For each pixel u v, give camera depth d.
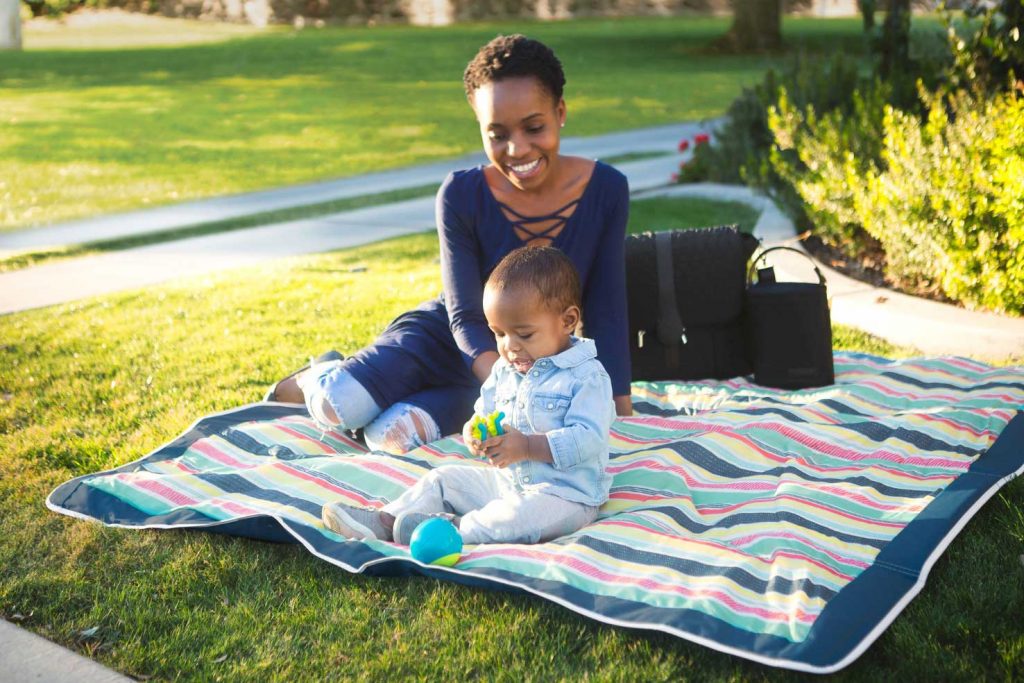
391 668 2.86
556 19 40.41
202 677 2.84
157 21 41.44
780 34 27.59
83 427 4.84
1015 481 3.85
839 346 5.84
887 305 6.01
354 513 3.49
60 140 15.59
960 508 3.52
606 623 2.92
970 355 5.55
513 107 3.97
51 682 2.81
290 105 19.33
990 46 7.08
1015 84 6.55
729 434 4.26
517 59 3.97
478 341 4.23
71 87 22.31
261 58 27.81
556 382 3.49
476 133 15.82
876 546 3.31
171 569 3.41
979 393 4.71
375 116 17.80
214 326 6.44
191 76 24.14
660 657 2.85
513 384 3.58
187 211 10.52
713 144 13.12
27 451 4.54
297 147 14.77
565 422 3.47
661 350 5.32
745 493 3.80
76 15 42.62
